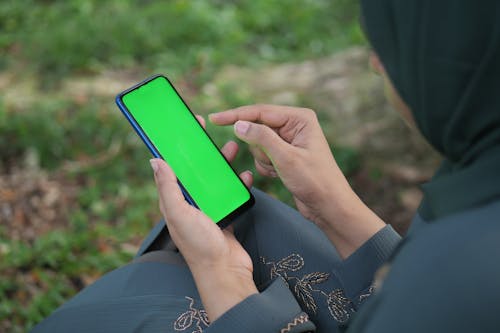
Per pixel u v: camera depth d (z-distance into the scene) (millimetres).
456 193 968
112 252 3430
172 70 5277
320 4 6621
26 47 5363
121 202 3820
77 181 3953
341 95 4754
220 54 5484
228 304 1400
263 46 5844
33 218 3662
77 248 3424
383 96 4586
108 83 5027
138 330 1610
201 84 5105
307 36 5988
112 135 4289
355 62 5188
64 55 5223
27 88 4883
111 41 5469
